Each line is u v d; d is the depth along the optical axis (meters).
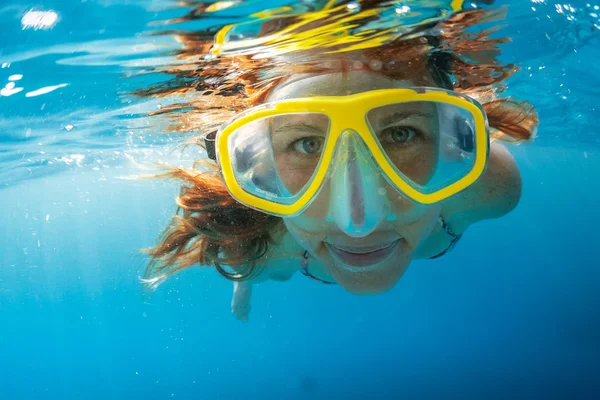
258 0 0.31
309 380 1.60
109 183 1.64
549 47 0.56
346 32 0.34
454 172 0.28
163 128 0.76
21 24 0.34
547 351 1.67
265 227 0.44
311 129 0.28
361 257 0.31
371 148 0.26
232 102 0.53
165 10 0.32
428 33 0.38
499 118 0.54
